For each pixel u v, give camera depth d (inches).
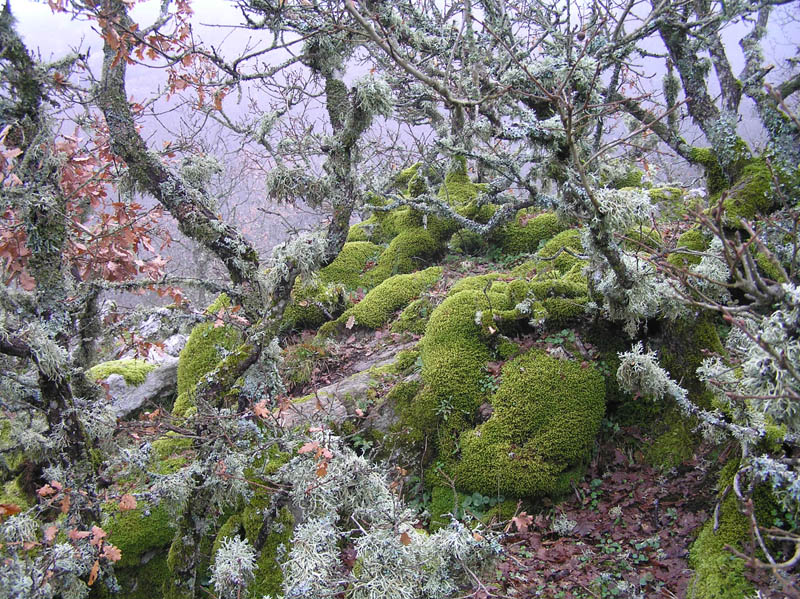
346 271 307.0
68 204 140.4
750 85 184.1
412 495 185.9
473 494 178.7
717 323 195.3
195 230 145.5
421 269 298.8
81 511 133.3
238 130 260.8
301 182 162.9
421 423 192.1
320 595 107.0
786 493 114.4
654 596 136.9
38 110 125.4
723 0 176.4
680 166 436.5
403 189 368.2
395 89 291.9
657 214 243.3
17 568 105.8
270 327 147.3
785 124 178.2
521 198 290.5
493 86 179.8
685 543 148.5
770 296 92.4
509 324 202.5
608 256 155.4
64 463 134.1
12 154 112.1
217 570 124.4
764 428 137.3
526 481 172.2
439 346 203.9
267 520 142.9
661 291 160.7
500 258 286.0
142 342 185.5
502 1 203.0
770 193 179.6
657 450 175.3
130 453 138.9
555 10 237.3
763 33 191.5
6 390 129.0
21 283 125.2
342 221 160.4
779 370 89.5
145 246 172.4
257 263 151.4
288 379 228.2
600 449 182.7
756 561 84.4
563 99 129.3
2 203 116.1
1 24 117.6
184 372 233.0
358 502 124.9
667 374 160.1
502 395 186.4
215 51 153.0
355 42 172.1
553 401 182.2
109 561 142.3
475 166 380.8
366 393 201.6
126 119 139.3
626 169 312.3
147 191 145.3
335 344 244.7
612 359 190.7
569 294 202.4
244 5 159.9
